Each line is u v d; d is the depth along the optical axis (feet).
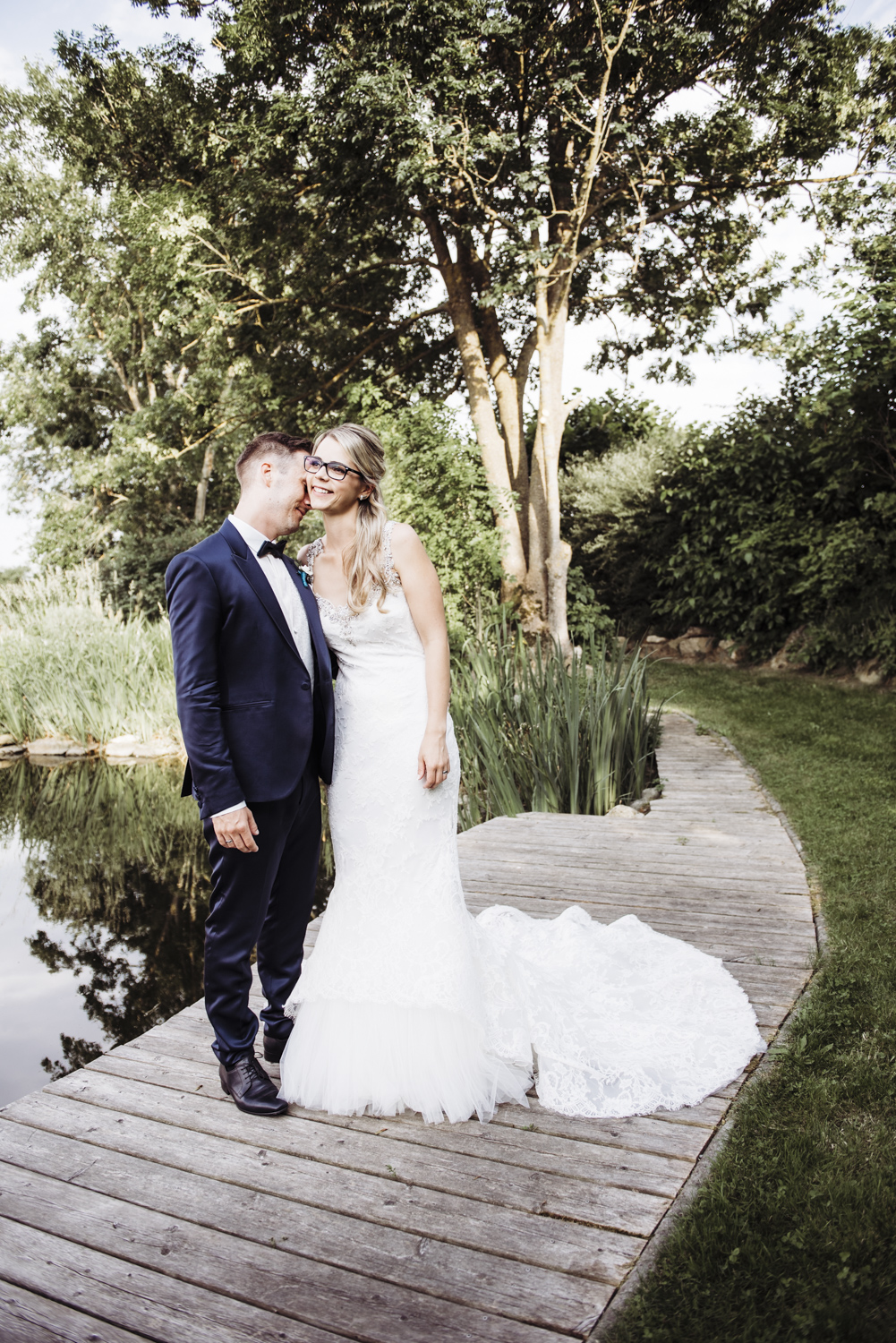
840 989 9.25
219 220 41.09
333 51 34.47
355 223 39.11
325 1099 7.32
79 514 80.74
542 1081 7.46
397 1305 5.20
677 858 14.53
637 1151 6.72
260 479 7.33
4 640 38.58
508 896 12.96
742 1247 5.55
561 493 50.83
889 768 19.70
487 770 19.31
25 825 24.39
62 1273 5.50
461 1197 6.18
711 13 32.65
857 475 34.53
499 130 35.12
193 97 41.14
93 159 46.91
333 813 7.64
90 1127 7.15
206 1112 7.38
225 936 7.22
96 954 15.26
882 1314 4.97
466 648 26.30
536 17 31.76
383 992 7.20
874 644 31.99
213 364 46.80
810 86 36.68
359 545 7.43
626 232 39.58
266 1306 5.20
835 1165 6.36
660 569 45.06
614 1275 5.40
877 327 31.14
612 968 9.34
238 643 6.95
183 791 7.14
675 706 30.22
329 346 45.52
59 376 82.43
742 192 39.32
